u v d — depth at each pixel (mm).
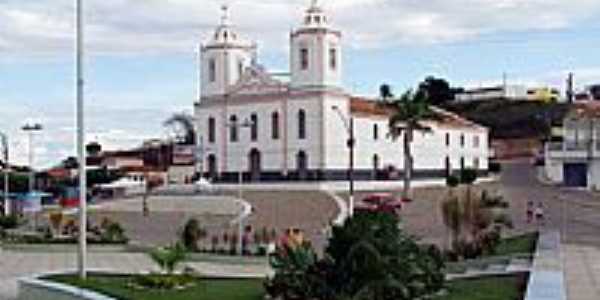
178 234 45094
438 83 171375
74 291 18516
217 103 93500
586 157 90688
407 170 77688
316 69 86438
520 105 160375
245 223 54906
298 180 86562
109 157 122188
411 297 16078
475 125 114938
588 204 65062
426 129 79500
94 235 41312
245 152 91250
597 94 162750
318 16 87312
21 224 52438
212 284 20469
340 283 16422
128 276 21938
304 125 87000
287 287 17047
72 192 81812
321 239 41344
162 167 111250
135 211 66875
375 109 93625
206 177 93625
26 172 94688
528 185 92500
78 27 21578
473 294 16344
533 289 13141
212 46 93875
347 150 88062
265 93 89938
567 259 26141
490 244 28625
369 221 16656
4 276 28359
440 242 36062
